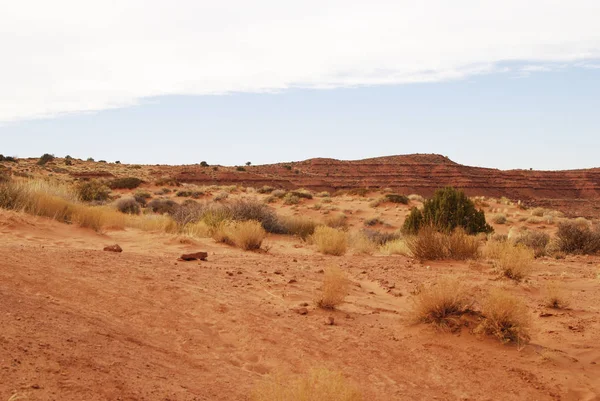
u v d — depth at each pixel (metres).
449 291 8.21
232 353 6.48
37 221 14.65
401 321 8.36
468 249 15.15
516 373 6.61
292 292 9.54
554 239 21.83
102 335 5.88
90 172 81.88
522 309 7.64
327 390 4.46
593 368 6.82
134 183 62.62
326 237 16.92
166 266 10.51
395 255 16.97
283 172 137.38
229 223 20.22
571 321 8.64
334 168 145.50
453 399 5.93
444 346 7.34
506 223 41.06
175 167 117.25
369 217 44.03
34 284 7.52
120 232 16.69
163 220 19.92
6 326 5.16
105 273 8.89
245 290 9.34
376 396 5.70
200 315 7.56
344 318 8.34
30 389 3.98
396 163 146.12
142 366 5.27
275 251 16.58
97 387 4.38
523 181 145.88
